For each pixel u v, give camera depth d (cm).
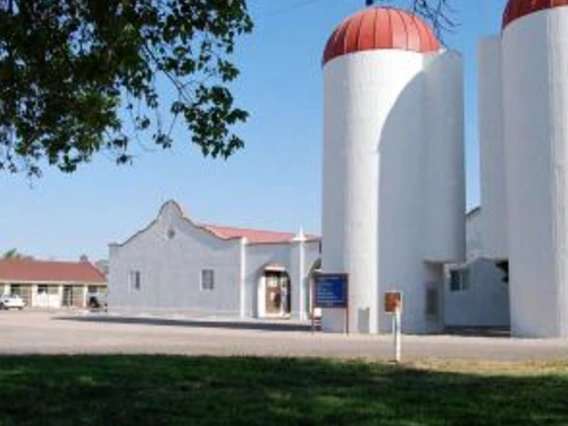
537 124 3122
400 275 3550
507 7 3306
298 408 1123
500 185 3400
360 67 3631
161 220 6066
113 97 1209
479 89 3481
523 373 1608
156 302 6044
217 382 1412
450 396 1237
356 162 3609
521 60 3192
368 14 3700
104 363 1692
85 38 1089
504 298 4631
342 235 3622
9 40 1055
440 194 3631
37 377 1457
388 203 3572
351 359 1881
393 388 1330
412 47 3653
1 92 1134
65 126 1253
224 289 5700
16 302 8056
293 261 5369
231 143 1153
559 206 3053
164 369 1584
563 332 3023
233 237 5678
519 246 3169
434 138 3656
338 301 3534
